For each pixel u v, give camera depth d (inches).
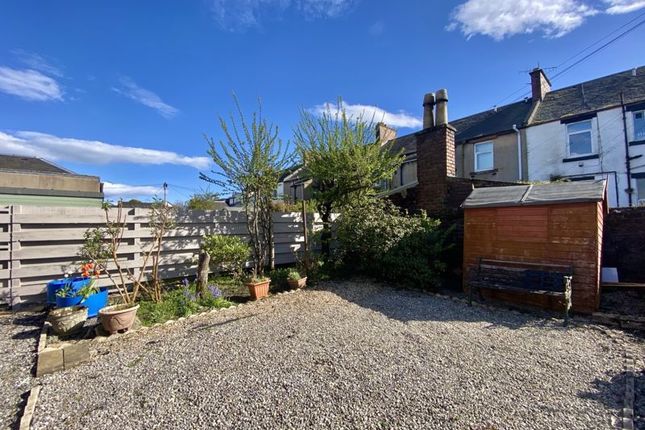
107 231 211.9
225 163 283.0
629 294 218.4
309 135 334.0
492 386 114.0
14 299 206.7
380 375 122.0
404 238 273.6
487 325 182.2
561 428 90.7
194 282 251.0
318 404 103.0
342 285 274.7
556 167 531.8
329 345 151.0
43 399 107.6
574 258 204.8
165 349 147.6
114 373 125.5
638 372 124.9
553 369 127.6
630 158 467.2
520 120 587.8
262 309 209.3
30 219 212.1
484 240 243.9
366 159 315.9
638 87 492.7
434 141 323.9
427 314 201.6
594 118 500.1
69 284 190.4
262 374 123.1
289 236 338.6
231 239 282.2
